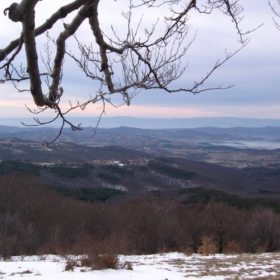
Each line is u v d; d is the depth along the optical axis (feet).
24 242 89.76
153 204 120.67
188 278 37.19
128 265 41.63
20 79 7.86
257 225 101.50
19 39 6.45
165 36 10.18
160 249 100.22
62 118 8.09
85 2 6.29
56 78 7.93
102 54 9.09
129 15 15.56
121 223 112.98
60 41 7.47
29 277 34.50
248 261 53.31
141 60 9.46
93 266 39.55
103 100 9.68
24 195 108.99
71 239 104.27
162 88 9.61
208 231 101.86
